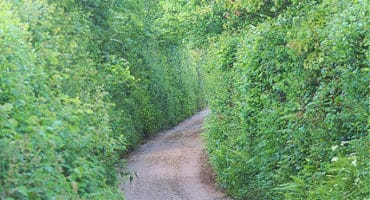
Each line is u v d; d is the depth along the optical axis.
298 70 9.43
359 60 7.74
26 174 5.65
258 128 11.94
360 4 7.36
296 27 9.51
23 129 6.07
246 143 12.76
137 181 15.55
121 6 19.56
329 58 8.21
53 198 5.73
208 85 20.02
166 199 13.26
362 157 7.33
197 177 16.05
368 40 7.18
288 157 9.96
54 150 6.65
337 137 8.52
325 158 8.73
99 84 12.02
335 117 8.36
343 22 7.63
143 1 25.30
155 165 18.34
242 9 14.36
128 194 13.84
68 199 6.19
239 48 13.57
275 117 10.39
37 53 8.20
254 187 12.00
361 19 7.33
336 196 7.37
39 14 9.45
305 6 10.12
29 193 5.67
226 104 15.72
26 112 6.38
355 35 7.55
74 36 11.99
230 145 14.72
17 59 6.78
